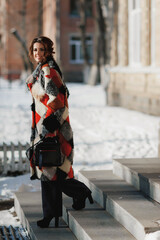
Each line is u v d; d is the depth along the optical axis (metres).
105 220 4.72
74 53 42.53
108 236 4.22
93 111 18.55
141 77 17.39
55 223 4.92
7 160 8.66
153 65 16.48
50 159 4.50
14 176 8.09
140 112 17.69
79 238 4.56
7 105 21.62
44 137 4.50
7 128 13.88
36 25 45.12
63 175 4.64
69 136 4.61
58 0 41.41
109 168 8.34
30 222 5.10
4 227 5.42
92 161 9.03
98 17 33.19
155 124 14.24
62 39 41.94
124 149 10.26
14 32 30.77
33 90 4.60
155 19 15.96
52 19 42.31
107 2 28.53
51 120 4.42
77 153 9.88
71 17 41.81
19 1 45.25
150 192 4.93
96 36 35.78
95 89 33.31
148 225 3.98
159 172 5.33
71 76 42.44
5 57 47.09
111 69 20.50
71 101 23.69
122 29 18.92
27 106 21.14
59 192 4.71
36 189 7.03
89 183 5.87
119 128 13.66
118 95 20.12
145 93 17.11
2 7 48.19
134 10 17.97
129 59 18.86
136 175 5.37
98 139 11.71
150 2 16.27
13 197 6.79
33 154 4.66
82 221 4.67
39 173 4.62
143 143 10.98
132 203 4.71
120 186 5.51
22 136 12.33
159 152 8.02
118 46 20.11
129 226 4.33
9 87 36.09
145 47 16.67
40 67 4.62
